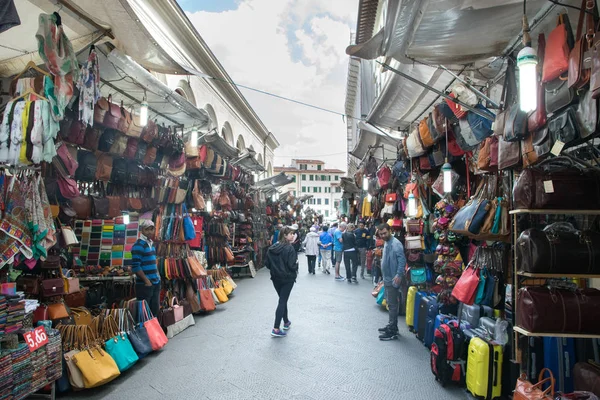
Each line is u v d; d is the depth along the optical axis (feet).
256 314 23.06
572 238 9.55
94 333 13.70
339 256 38.19
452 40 11.14
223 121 48.78
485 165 12.60
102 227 22.63
